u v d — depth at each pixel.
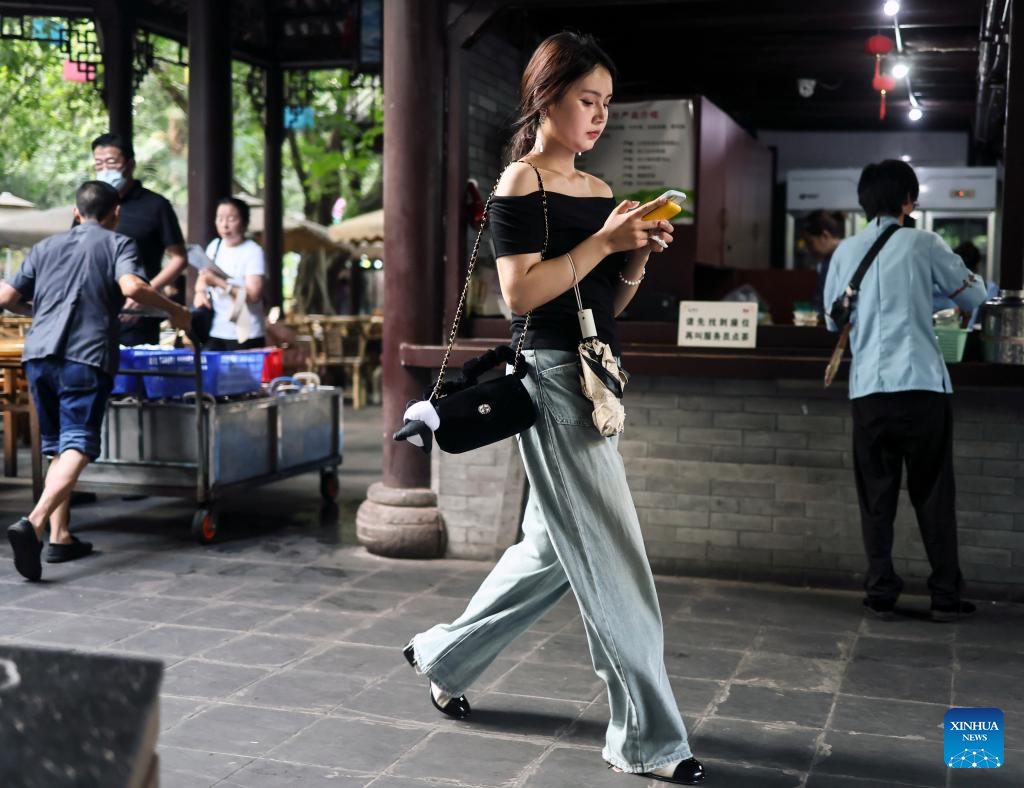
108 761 0.89
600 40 7.37
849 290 4.45
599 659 2.90
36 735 0.92
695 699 3.49
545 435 2.85
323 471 6.91
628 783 2.84
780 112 10.30
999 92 7.22
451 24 5.43
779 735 3.18
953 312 4.68
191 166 8.97
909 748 3.09
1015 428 4.74
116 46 9.36
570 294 2.84
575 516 2.83
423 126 5.40
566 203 2.79
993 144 10.01
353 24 8.90
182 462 5.79
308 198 17.00
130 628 4.20
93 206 5.26
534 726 3.24
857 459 4.52
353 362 13.12
